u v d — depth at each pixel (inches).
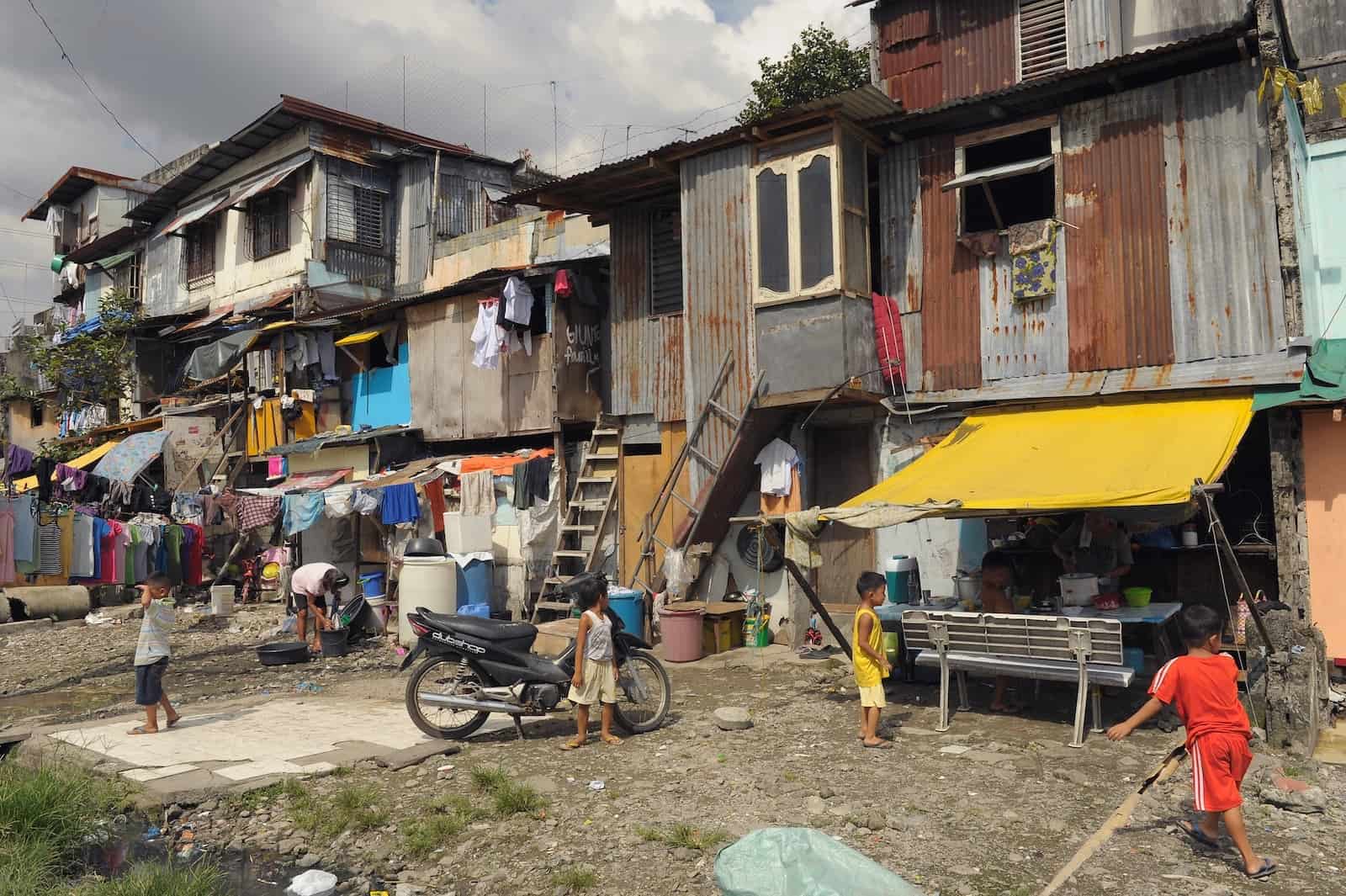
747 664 432.5
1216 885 181.8
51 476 760.3
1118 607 330.6
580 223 753.0
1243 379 356.5
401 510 582.2
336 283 874.8
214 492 775.7
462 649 306.7
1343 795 241.8
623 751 289.4
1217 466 304.5
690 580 490.9
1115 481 306.8
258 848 221.8
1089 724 305.4
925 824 218.1
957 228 443.2
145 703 321.1
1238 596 367.2
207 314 986.7
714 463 481.1
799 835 136.4
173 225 1029.8
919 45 511.5
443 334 683.4
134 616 712.4
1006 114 431.2
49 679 483.8
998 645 298.0
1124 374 392.2
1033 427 398.0
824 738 299.4
